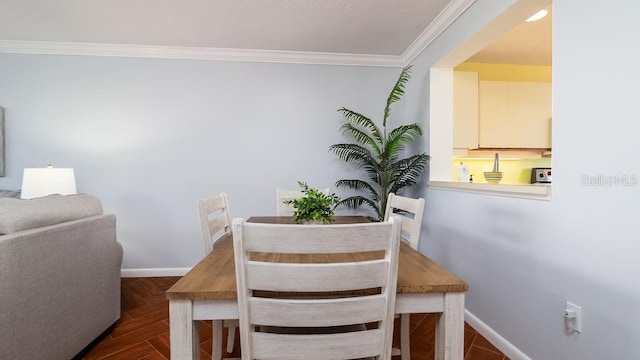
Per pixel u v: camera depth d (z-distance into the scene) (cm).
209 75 302
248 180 308
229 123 306
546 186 141
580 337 125
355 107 317
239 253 72
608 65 113
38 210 143
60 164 288
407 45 287
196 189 303
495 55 314
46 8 223
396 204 164
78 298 162
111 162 293
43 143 287
